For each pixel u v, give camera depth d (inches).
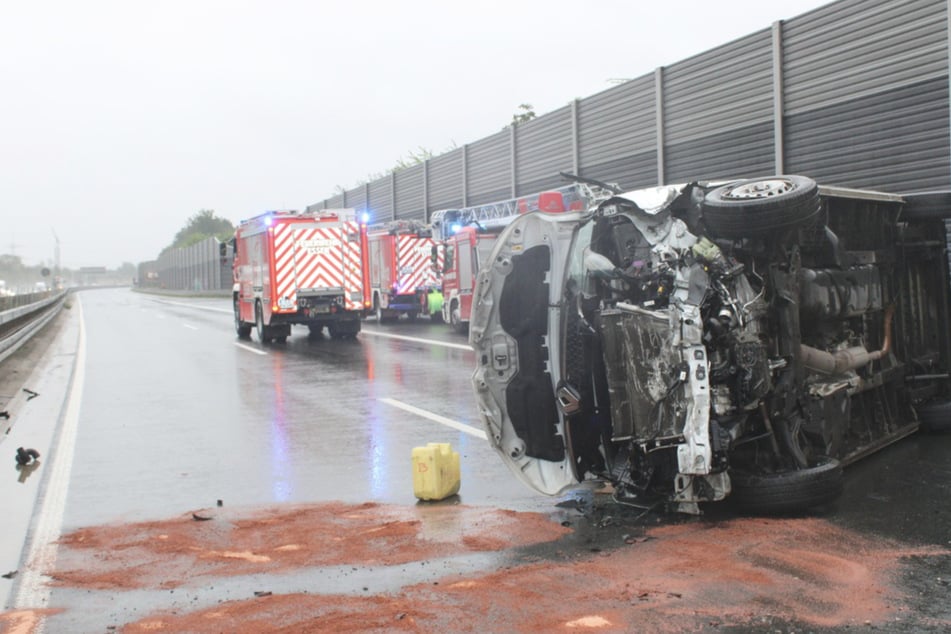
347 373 649.0
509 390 283.4
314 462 357.1
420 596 196.4
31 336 989.2
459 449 370.9
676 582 198.8
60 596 209.5
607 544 231.5
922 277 378.6
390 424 434.3
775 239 252.7
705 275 242.2
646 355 245.9
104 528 270.1
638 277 250.8
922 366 371.2
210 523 271.6
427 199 1656.0
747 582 197.2
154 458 375.2
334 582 210.4
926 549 217.3
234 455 376.2
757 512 250.7
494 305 284.8
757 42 761.0
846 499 267.9
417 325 1184.8
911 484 283.4
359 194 2090.3
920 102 608.7
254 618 186.9
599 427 277.0
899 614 177.2
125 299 3154.5
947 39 583.8
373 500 294.4
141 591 210.1
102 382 650.8
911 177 618.5
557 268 276.5
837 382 296.2
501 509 274.7
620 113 989.2
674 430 241.9
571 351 271.3
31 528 272.8
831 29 681.6
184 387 604.1
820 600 185.5
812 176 708.7
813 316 286.8
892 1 625.9
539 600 190.7
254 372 678.5
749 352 244.5
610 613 181.8
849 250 323.6
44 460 378.0
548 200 661.9
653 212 250.5
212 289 3270.2
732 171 804.6
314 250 930.1
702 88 841.5
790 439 261.1
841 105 675.4
